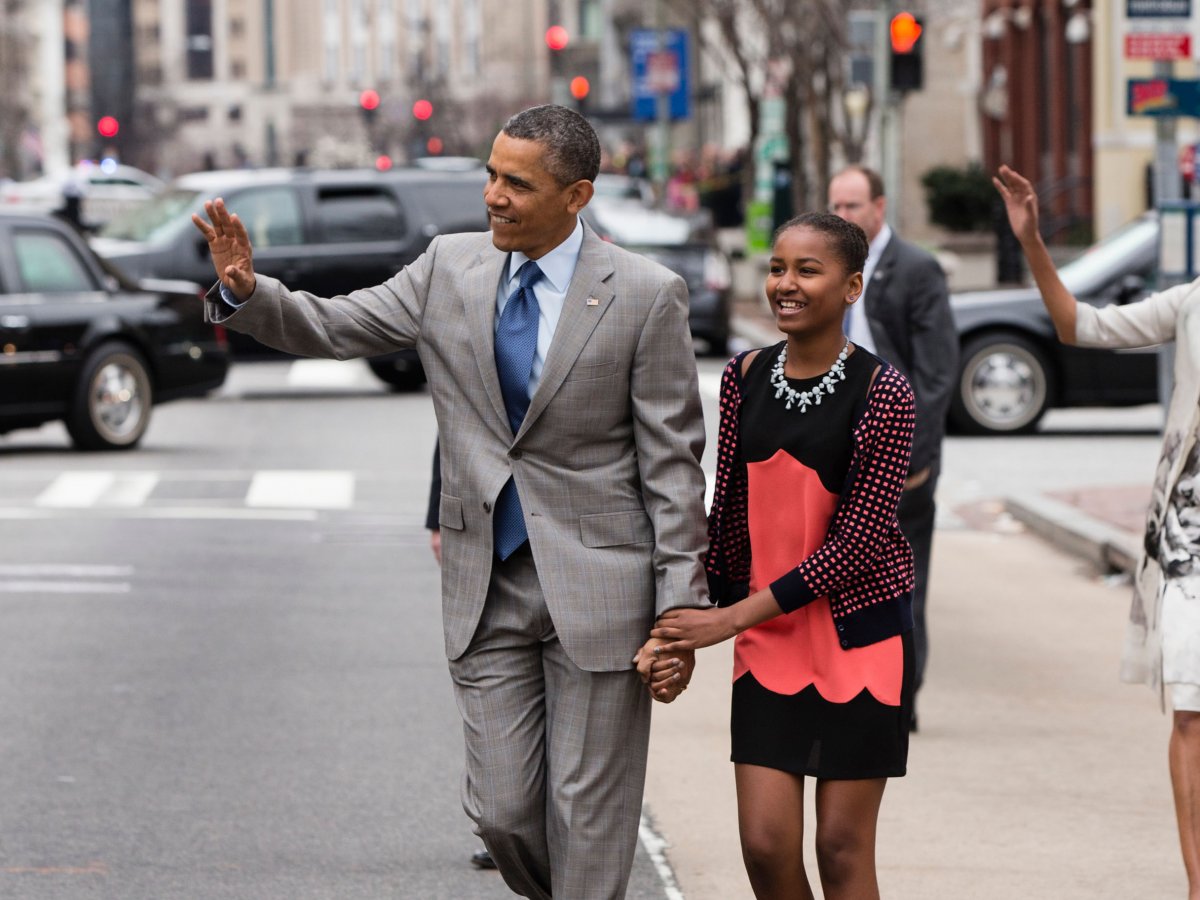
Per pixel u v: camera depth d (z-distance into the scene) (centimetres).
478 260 637
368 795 938
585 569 625
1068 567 1588
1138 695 1152
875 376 622
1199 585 753
